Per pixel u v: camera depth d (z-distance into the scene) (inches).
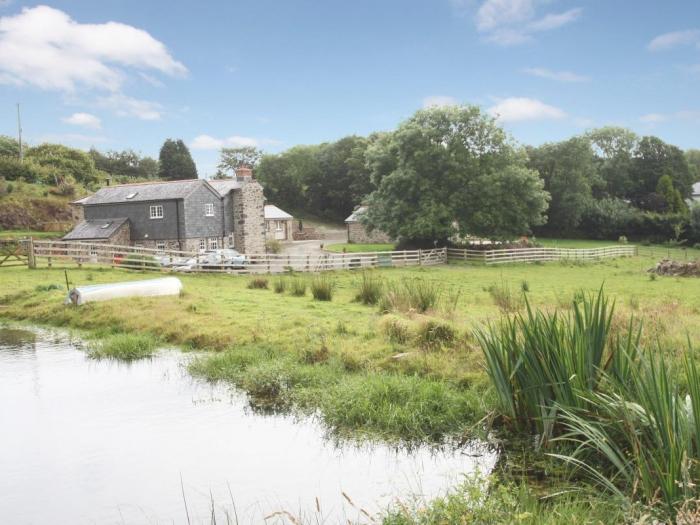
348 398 367.6
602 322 289.1
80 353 536.1
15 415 365.7
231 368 456.8
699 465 202.4
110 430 338.6
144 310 665.0
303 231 3230.8
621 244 2593.5
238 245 2055.9
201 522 235.0
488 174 1813.5
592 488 234.5
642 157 3363.7
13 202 2436.0
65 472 283.6
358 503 247.0
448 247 1925.4
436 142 1844.2
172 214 1806.1
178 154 4084.6
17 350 549.3
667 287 1025.5
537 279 1207.6
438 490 257.0
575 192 2854.3
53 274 1031.6
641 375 259.4
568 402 281.1
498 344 325.7
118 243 1801.2
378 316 601.9
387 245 2578.7
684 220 2679.6
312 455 302.0
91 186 3358.8
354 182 3878.0
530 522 196.7
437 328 467.2
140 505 251.0
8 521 239.9
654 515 196.5
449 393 362.9
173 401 394.0
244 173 2068.2
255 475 277.9
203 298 753.0
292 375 426.9
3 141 3631.9
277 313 655.1
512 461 282.4
